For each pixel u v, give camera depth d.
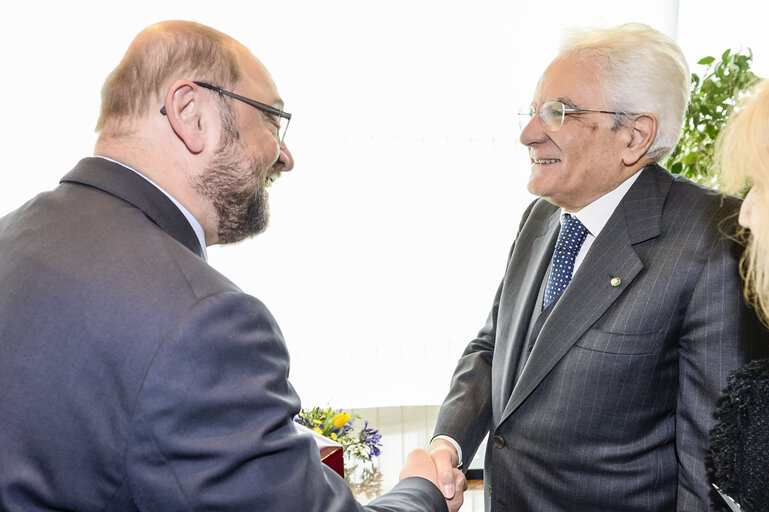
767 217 0.80
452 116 3.77
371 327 3.81
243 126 1.00
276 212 3.67
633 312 1.21
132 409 0.76
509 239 3.88
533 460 1.31
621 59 1.27
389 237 3.79
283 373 0.88
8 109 3.27
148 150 0.95
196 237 0.96
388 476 3.24
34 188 3.34
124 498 0.78
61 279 0.81
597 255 1.29
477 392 1.58
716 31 3.53
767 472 0.84
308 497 0.84
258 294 3.69
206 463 0.77
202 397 0.77
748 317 1.11
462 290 3.87
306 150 3.67
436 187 3.80
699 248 1.18
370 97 3.69
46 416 0.77
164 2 3.39
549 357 1.28
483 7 3.71
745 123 0.81
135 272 0.82
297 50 3.60
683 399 1.18
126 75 0.96
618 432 1.22
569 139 1.29
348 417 2.89
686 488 1.15
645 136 1.28
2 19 3.23
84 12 3.31
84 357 0.78
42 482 0.77
